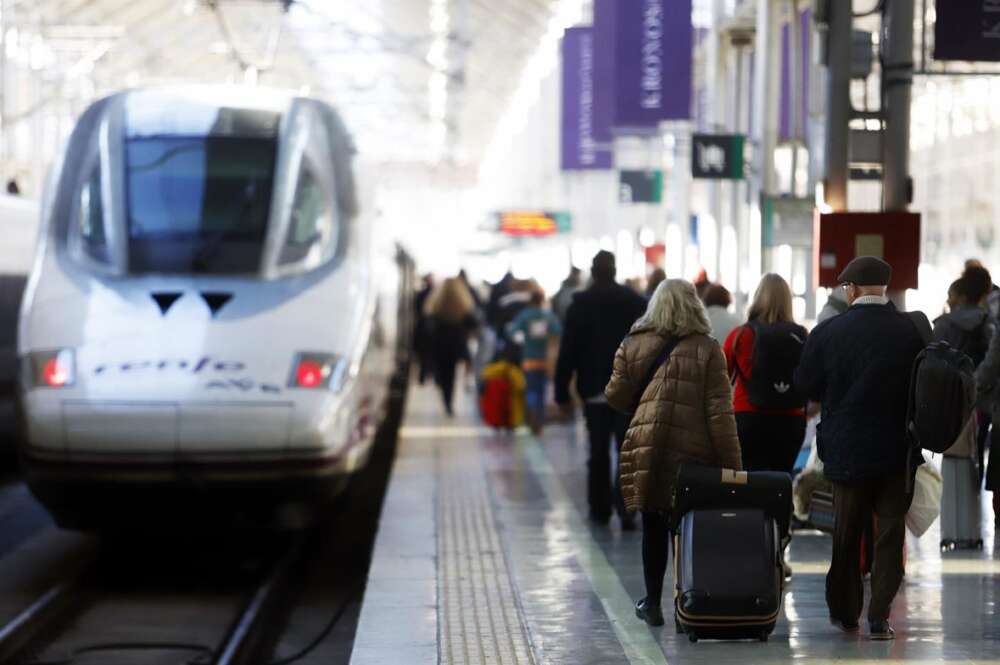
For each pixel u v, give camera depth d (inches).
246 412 1290.6
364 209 1523.1
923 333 995.9
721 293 1393.9
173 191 1441.9
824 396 949.2
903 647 934.4
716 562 919.0
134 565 1505.9
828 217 1578.5
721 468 943.7
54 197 1466.5
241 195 1440.7
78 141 1503.4
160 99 1536.7
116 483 1293.1
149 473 1289.4
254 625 1245.1
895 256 1576.0
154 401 1286.9
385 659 949.8
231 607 1325.0
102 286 1374.3
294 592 1414.9
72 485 1299.2
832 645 940.6
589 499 1518.2
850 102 1708.9
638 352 964.6
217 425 1285.7
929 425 896.9
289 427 1299.2
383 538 1432.1
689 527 925.2
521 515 1579.7
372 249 1512.1
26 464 1322.6
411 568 1272.1
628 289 1470.2
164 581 1432.1
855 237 1577.3
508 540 1417.3
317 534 1726.1
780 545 935.7
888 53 1675.7
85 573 1454.2
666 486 951.6
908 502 932.6
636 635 991.6
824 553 1311.5
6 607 1284.4
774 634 975.6
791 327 1129.4
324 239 1456.7
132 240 1408.7
